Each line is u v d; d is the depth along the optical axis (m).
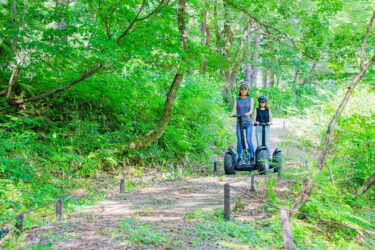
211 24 22.22
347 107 14.66
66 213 7.42
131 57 9.61
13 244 5.32
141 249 5.20
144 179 11.51
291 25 12.69
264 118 11.44
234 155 11.56
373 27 10.02
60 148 10.81
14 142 9.52
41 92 12.36
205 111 17.55
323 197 7.60
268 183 10.48
